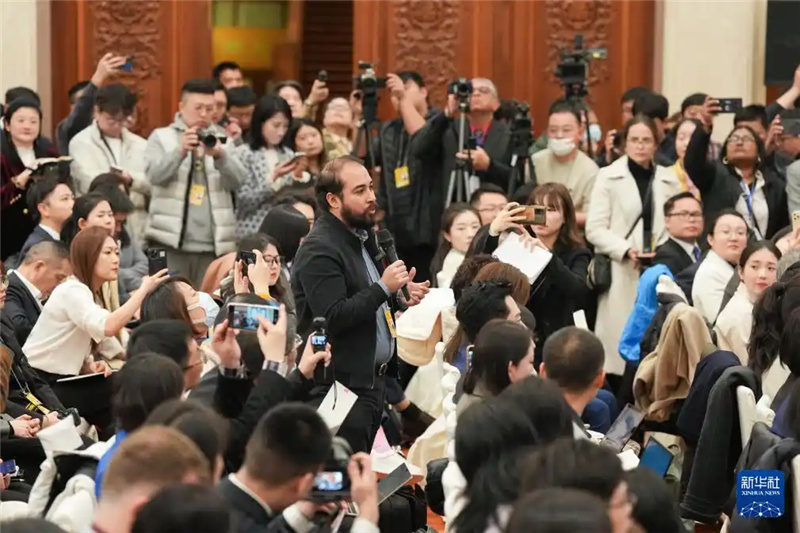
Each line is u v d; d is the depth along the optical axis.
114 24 22.67
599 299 16.59
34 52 21.47
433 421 13.46
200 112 17.25
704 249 16.47
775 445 9.17
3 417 10.84
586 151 19.44
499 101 20.58
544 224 13.21
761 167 17.28
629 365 14.59
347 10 26.09
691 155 16.61
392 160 17.84
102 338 12.09
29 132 17.03
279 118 17.80
